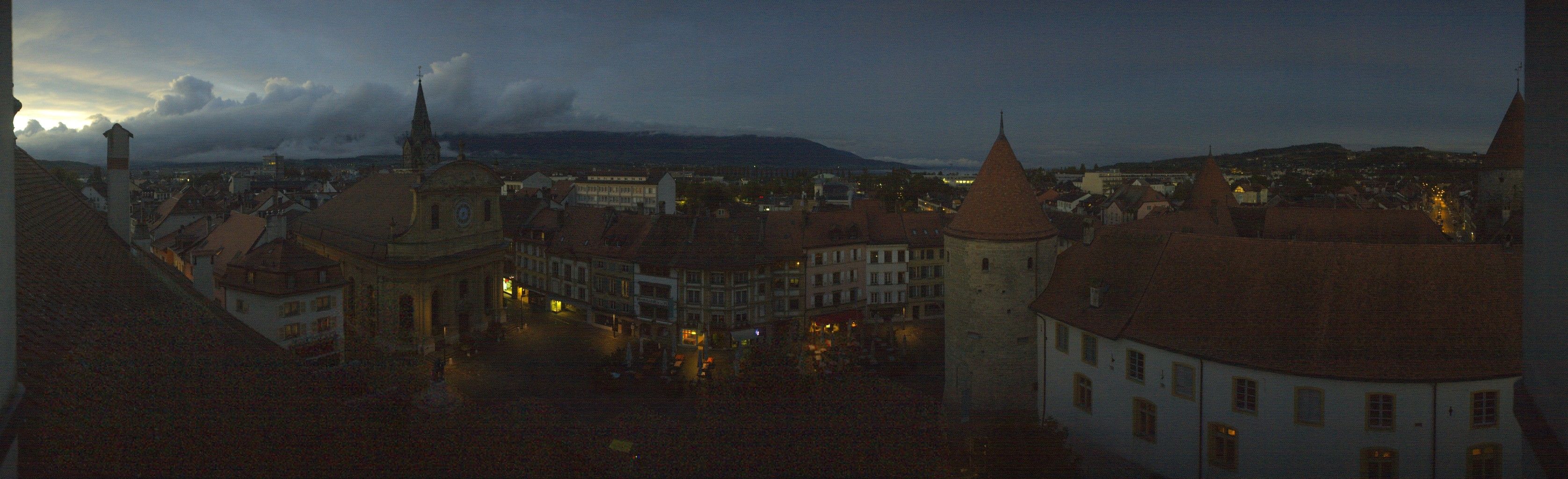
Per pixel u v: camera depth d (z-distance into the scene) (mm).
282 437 16969
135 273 27062
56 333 14953
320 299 61906
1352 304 37719
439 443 25375
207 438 14984
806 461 37469
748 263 78875
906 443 38969
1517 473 34344
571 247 92312
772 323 82000
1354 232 76938
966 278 53219
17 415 7633
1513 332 35188
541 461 34719
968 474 40969
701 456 38938
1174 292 43281
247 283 60000
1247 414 37656
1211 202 96312
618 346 78000
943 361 72812
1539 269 9312
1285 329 38156
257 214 88625
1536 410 9250
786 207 192375
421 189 73375
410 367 50781
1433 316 36375
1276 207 84438
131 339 17547
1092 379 46219
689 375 67375
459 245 78062
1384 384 34438
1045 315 50031
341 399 21500
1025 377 52719
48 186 31031
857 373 52750
